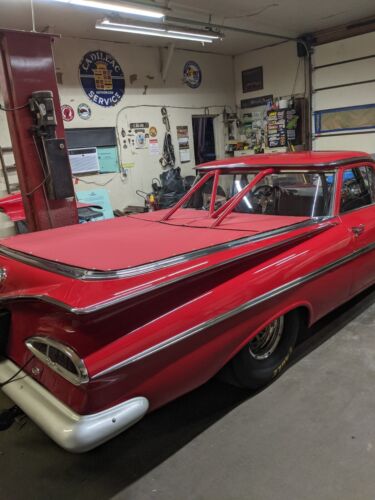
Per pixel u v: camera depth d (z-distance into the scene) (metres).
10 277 1.93
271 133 9.23
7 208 4.71
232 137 10.23
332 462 1.91
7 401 2.53
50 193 4.02
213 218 2.86
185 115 9.19
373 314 3.37
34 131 3.88
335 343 2.96
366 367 2.65
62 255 1.93
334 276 2.66
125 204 8.34
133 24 5.96
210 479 1.86
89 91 7.48
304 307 2.56
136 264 1.71
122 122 8.05
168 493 1.80
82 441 1.54
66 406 1.65
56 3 5.48
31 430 2.27
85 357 1.53
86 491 1.84
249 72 9.85
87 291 1.53
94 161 7.73
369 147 8.28
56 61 7.00
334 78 8.44
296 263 2.32
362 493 1.74
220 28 7.36
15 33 3.69
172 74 8.78
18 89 3.79
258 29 7.87
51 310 1.66
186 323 1.77
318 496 1.74
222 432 2.16
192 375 1.89
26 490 1.86
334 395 2.39
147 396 1.73
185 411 2.36
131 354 1.60
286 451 2.00
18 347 1.96
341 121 8.55
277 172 2.92
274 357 2.49
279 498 1.74
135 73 8.12
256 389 2.50
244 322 2.06
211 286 1.92
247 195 3.23
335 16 7.42
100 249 2.02
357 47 7.96
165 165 8.89
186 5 6.25
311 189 2.89
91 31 6.91
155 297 1.70
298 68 8.95
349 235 2.76
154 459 2.01
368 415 2.21
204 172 3.33
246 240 2.15
